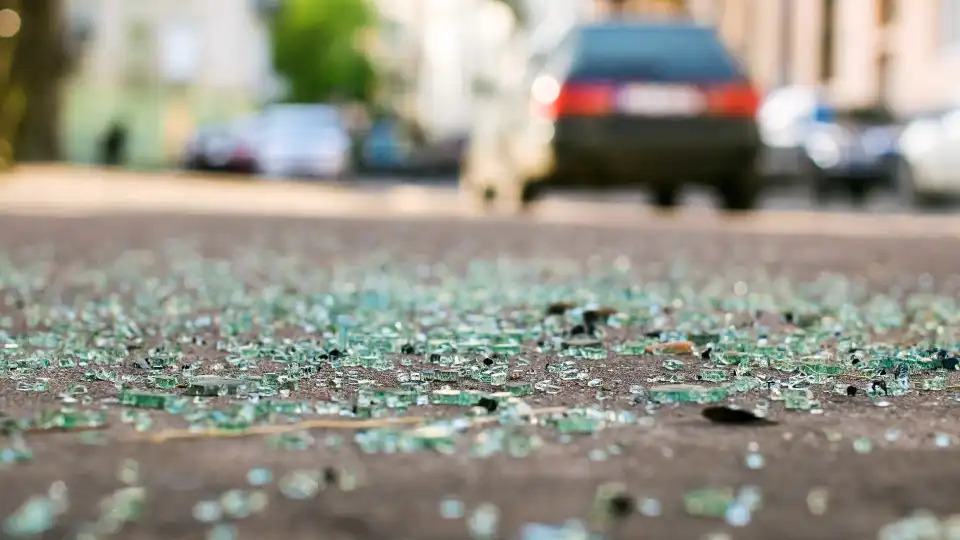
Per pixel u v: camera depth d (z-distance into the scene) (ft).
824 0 108.47
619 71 43.83
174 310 17.22
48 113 97.91
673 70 43.93
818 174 70.13
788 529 5.96
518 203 47.29
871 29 98.53
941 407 9.60
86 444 7.86
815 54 109.50
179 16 170.09
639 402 9.70
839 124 70.69
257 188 81.10
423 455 7.61
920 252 30.81
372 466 7.29
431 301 18.43
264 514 6.16
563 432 8.38
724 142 43.70
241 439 8.05
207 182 87.51
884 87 97.55
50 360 11.87
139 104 168.04
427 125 256.73
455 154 138.62
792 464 7.49
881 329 15.44
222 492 6.61
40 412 8.89
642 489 6.77
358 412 9.06
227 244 32.27
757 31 124.06
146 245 31.76
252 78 183.42
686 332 14.65
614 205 58.54
